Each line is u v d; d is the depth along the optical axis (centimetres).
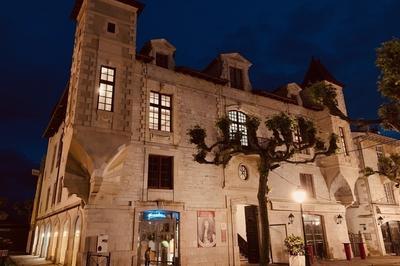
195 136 1430
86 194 1451
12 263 1814
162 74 1853
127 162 1580
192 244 1642
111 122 1498
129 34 1703
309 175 2316
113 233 1439
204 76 1983
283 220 2031
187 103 1888
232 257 1739
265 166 1344
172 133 1769
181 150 1770
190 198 1714
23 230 3325
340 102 2580
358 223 2633
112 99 1555
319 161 2384
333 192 2364
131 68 1650
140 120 1689
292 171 2212
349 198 2339
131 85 1620
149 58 1797
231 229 1792
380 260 2066
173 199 1658
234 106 2075
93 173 1393
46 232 2392
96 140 1434
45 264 1823
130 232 1486
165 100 1844
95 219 1417
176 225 1667
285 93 2506
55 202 2230
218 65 2203
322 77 2605
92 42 1577
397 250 2591
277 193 2080
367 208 2600
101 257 1373
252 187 1953
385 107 1076
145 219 1595
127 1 1742
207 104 1970
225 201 1828
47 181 2753
